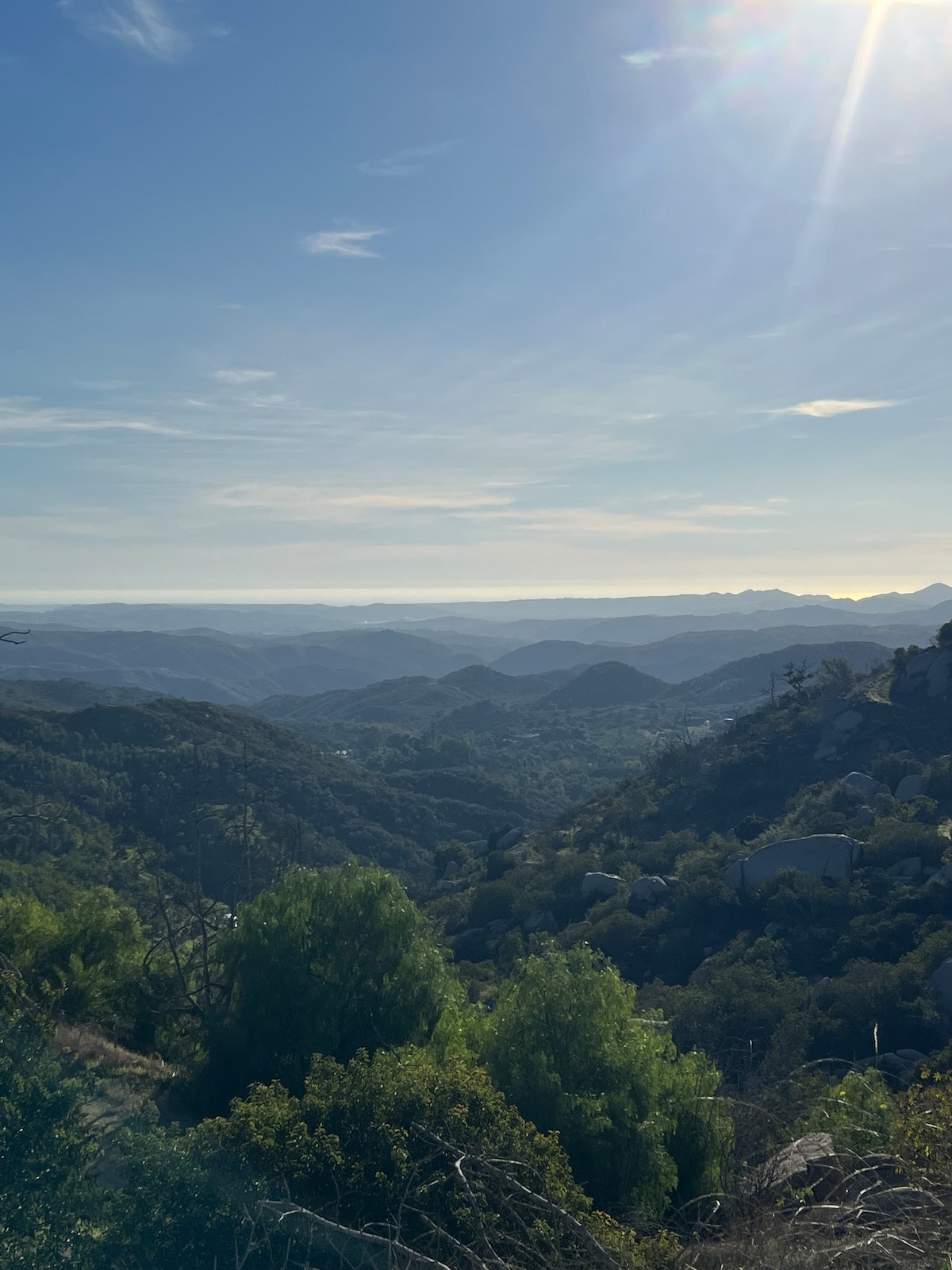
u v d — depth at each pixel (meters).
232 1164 7.59
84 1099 7.66
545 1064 11.98
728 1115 11.58
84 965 23.45
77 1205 6.73
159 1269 6.55
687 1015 31.75
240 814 44.62
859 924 43.28
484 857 100.88
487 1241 6.09
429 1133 7.57
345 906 18.08
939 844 48.56
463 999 18.52
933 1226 5.57
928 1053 30.50
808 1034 29.34
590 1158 11.40
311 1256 6.82
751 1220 6.27
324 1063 9.65
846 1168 7.70
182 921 26.84
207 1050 17.41
